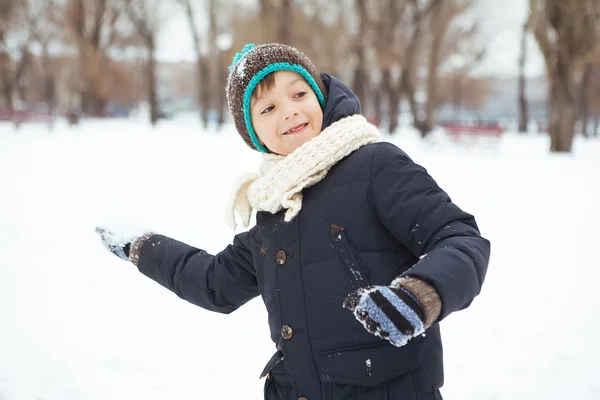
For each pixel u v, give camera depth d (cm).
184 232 608
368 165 145
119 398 288
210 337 364
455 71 4600
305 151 148
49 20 3603
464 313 411
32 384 300
